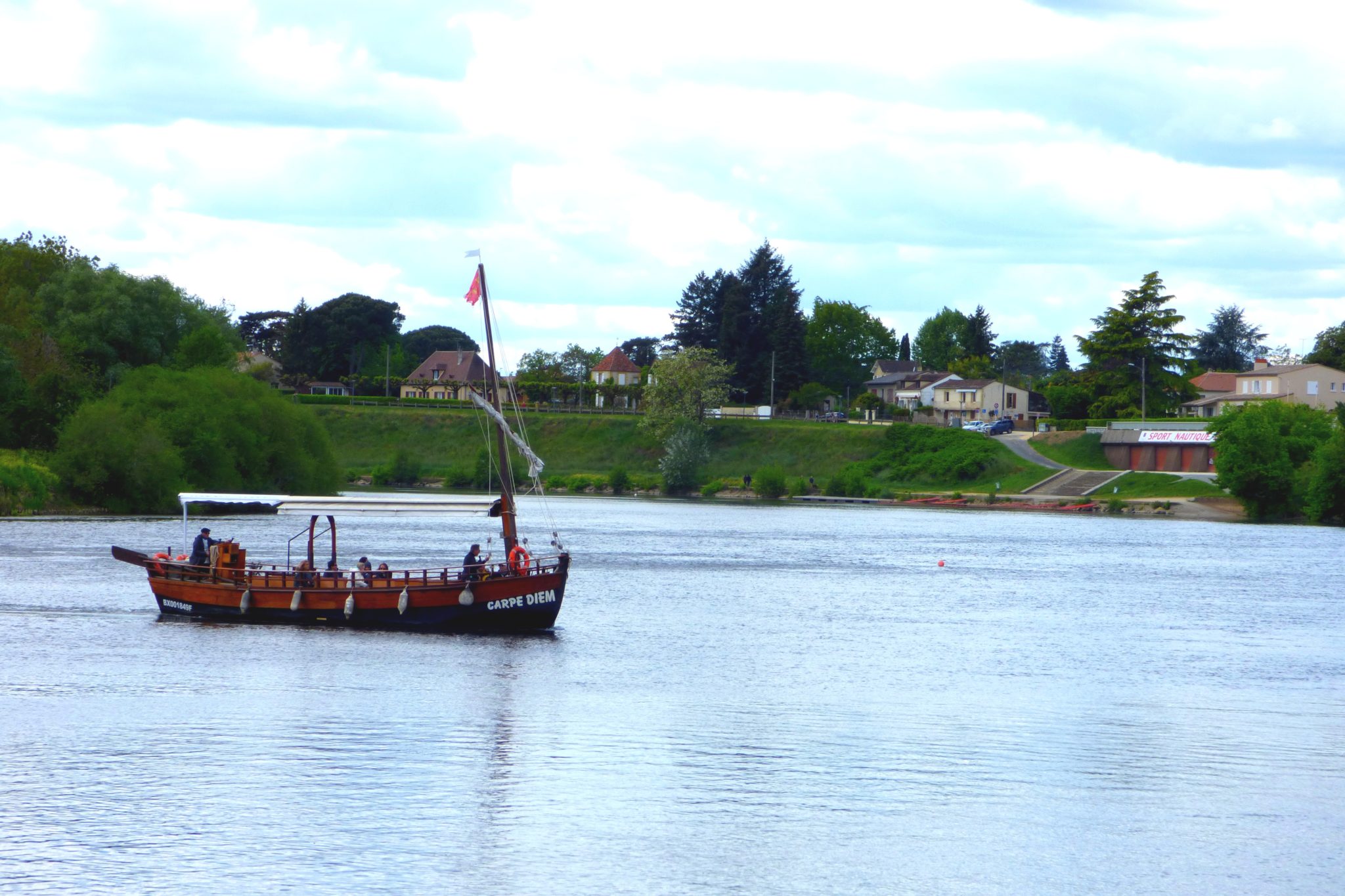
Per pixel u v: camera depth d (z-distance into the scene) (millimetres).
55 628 64250
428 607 63938
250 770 39906
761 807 37188
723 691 52438
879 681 55156
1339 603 83500
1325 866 33531
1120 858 33875
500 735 44281
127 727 44750
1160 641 67500
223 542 68938
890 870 32781
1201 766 42219
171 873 31781
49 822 35188
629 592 83750
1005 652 63469
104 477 131250
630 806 37031
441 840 34188
